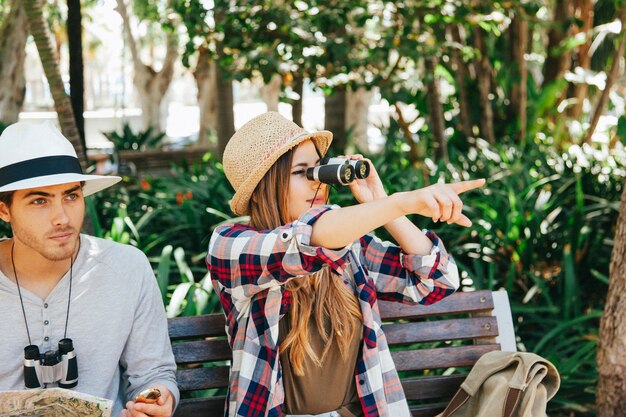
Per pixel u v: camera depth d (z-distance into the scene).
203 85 15.52
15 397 1.59
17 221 1.76
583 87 9.54
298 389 1.90
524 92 8.64
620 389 2.44
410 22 5.12
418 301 2.00
